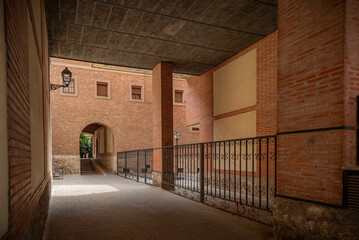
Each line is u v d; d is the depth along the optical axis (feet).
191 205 21.30
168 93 33.91
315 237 11.28
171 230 14.64
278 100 13.58
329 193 10.85
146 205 21.25
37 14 12.62
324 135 11.19
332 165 10.80
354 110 10.73
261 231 14.55
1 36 4.54
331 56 11.11
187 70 38.04
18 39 6.35
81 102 56.39
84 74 57.26
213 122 36.60
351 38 10.80
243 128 30.50
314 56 11.81
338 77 10.78
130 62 34.35
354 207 9.98
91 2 20.48
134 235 13.78
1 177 4.37
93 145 91.61
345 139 10.48
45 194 16.07
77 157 54.95
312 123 11.75
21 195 6.31
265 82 27.22
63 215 17.81
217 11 21.99
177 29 25.20
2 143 4.50
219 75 35.53
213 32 25.93
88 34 26.05
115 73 60.23
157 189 30.71
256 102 28.50
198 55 32.19
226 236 13.69
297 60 12.62
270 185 25.76
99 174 56.13
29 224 7.75
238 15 22.67
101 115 58.03
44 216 14.61
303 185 12.00
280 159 13.29
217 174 34.73
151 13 22.25
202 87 39.73
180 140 65.67
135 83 62.03
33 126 9.57
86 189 30.76
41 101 14.07
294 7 12.89
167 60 33.71
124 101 60.64
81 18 22.93
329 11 11.28
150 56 32.24
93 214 18.12
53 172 45.83
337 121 10.73
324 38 11.43
